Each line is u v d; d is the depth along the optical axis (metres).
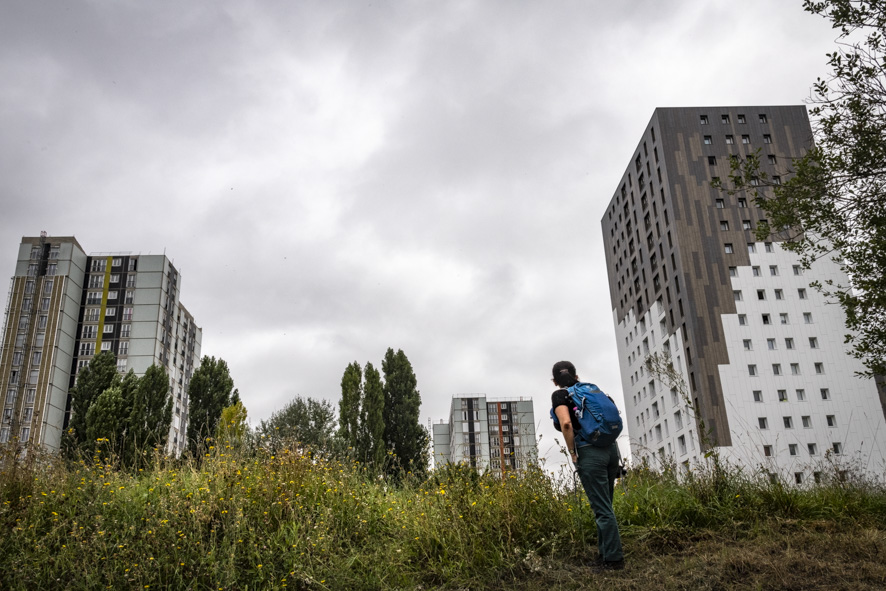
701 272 59.44
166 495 6.43
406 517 6.26
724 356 56.84
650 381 66.12
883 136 8.61
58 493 6.41
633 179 73.12
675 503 6.07
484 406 105.44
